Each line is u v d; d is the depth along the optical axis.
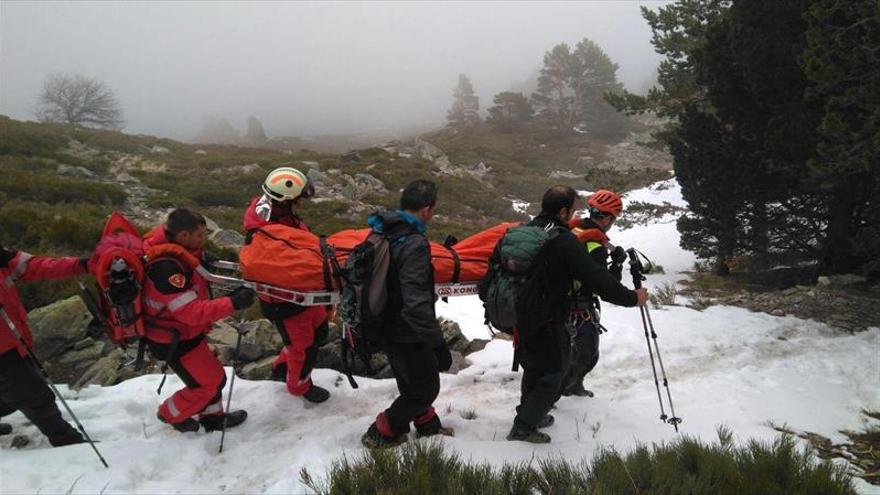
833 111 7.34
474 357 6.62
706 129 10.82
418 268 3.49
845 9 7.08
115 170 25.12
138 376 5.57
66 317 6.11
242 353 5.99
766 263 11.54
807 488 3.20
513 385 5.68
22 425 4.40
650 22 15.95
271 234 4.15
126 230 3.96
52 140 27.92
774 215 10.77
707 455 3.51
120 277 3.62
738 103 9.84
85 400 4.83
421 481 3.19
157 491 3.53
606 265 4.62
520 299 3.69
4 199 14.41
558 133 60.72
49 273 3.90
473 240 4.64
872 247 9.61
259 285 4.13
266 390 5.05
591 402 5.21
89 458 3.82
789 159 9.07
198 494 3.55
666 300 9.23
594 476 3.36
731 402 5.51
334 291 4.09
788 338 7.40
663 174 15.46
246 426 4.48
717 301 9.40
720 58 9.75
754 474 3.34
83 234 9.76
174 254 3.78
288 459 3.97
